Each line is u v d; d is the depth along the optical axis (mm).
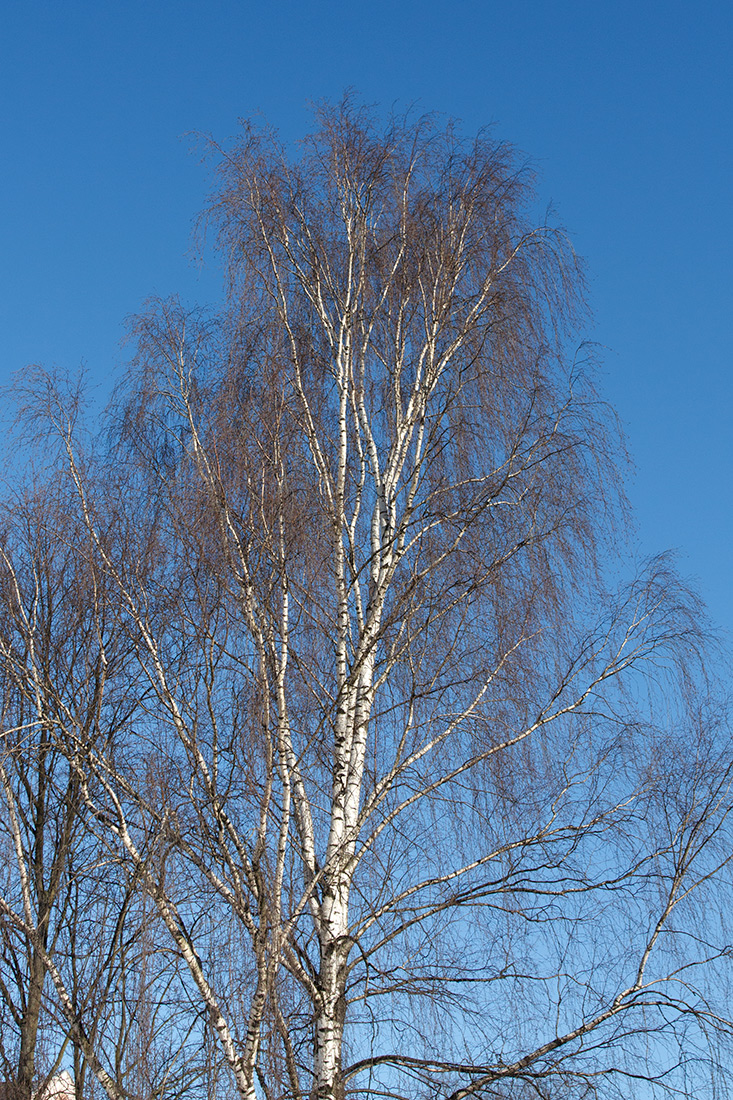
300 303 12352
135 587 9961
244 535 9891
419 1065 8461
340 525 10875
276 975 8344
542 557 10633
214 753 9047
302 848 9469
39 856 10023
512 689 10203
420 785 9945
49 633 10289
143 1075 8188
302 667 10078
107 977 9000
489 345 11938
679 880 9172
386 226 12773
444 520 10867
